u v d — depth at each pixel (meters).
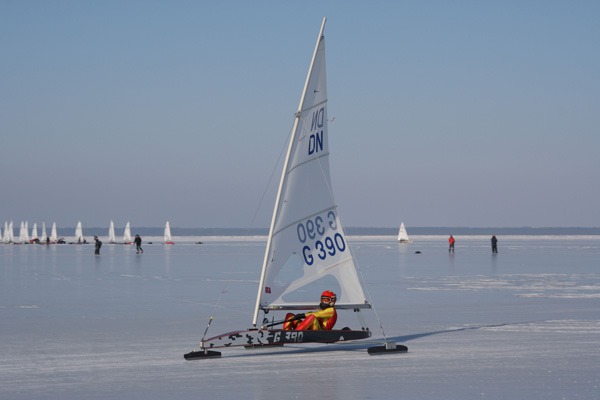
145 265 70.62
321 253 19.06
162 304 32.62
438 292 38.25
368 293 37.69
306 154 19.06
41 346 20.33
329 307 19.02
